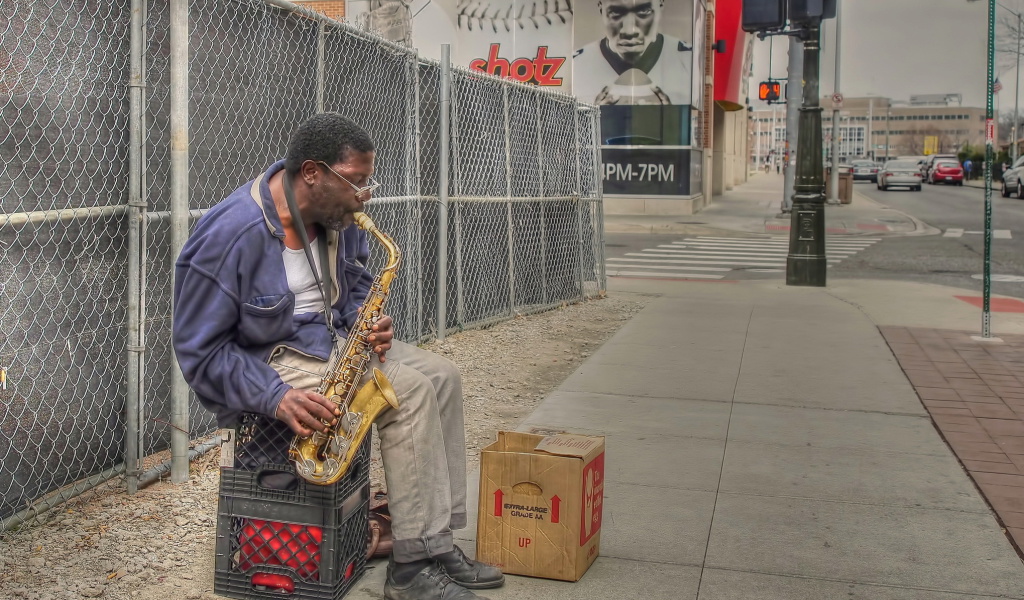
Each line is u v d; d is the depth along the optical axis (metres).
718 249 18.91
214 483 4.68
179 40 4.47
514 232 9.86
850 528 4.32
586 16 26.02
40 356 4.18
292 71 5.78
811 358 7.99
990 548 4.11
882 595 3.66
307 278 3.33
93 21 4.34
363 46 6.78
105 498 4.46
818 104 12.42
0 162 3.90
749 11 11.78
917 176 44.00
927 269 15.82
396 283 7.61
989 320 8.95
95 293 4.46
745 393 6.78
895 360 7.95
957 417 6.19
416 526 3.39
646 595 3.63
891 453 5.43
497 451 3.90
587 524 3.79
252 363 3.18
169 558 3.83
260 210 3.19
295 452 3.22
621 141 26.36
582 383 7.04
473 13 26.77
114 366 4.62
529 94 10.01
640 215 26.52
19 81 3.96
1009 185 37.34
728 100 35.94
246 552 3.36
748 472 5.08
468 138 8.76
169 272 4.90
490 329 9.16
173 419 4.62
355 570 3.48
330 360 3.31
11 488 4.07
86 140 4.34
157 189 4.79
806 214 12.75
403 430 3.36
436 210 8.35
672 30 25.66
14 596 3.45
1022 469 5.15
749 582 3.76
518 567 3.75
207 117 5.00
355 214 3.30
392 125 7.35
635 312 10.51
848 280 14.03
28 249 4.08
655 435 5.73
